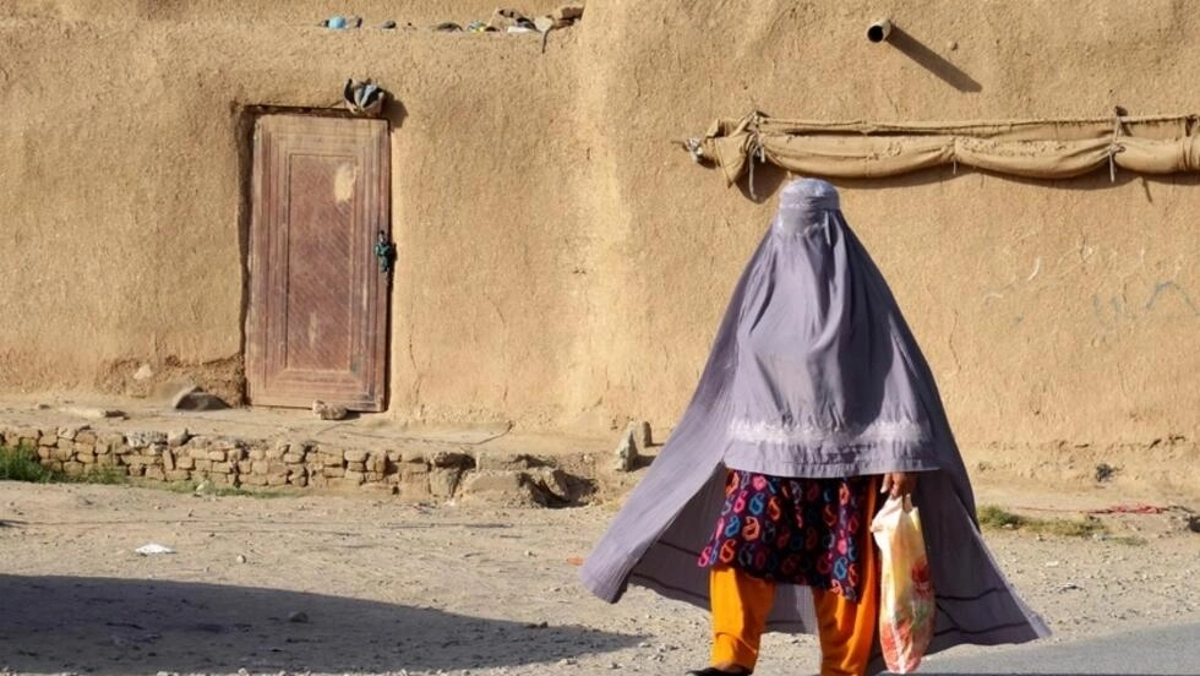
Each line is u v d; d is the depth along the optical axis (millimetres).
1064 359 14414
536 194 15438
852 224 14727
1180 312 14258
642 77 14992
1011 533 12734
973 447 14531
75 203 15922
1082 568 11234
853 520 6168
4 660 7074
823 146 14562
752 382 6227
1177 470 14195
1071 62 14359
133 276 15867
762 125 14727
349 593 9320
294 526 11773
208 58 15812
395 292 15688
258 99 15750
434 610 8945
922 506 6352
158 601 8633
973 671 7262
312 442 14305
